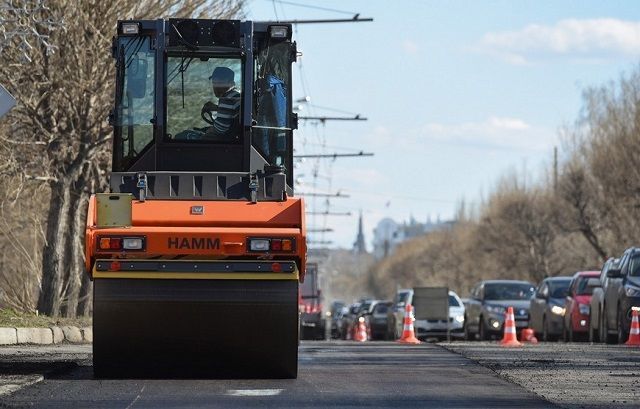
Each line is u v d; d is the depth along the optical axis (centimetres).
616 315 8469
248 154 4497
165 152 4481
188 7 9238
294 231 4138
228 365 4147
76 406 3362
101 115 8669
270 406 3403
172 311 4084
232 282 4103
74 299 9294
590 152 18662
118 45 4503
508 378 4419
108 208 4116
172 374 4153
